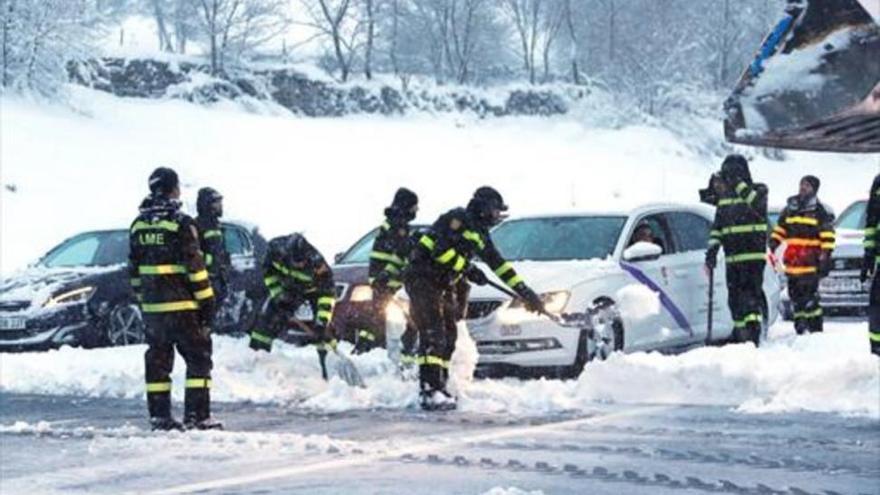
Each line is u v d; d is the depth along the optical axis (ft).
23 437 36.17
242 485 28.25
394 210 50.49
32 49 150.10
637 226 53.67
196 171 141.49
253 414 40.86
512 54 230.48
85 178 127.24
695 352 45.57
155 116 159.22
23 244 108.27
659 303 52.06
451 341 42.19
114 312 63.31
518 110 207.31
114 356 55.88
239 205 135.23
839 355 46.88
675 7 222.48
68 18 152.76
